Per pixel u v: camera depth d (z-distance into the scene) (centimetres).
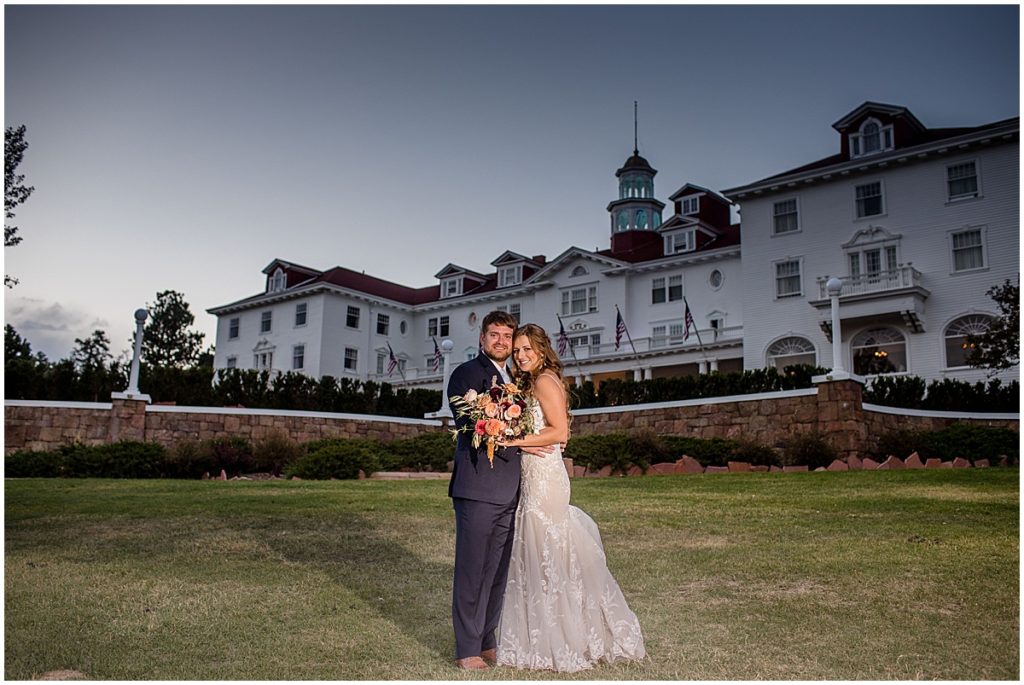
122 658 386
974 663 370
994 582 508
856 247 2975
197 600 496
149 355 6456
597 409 2128
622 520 805
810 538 678
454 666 380
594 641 379
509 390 397
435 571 588
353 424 2255
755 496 1004
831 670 363
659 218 4303
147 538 721
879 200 2961
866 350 2930
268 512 885
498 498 394
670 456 1603
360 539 716
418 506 938
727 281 3453
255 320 4684
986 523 730
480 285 4647
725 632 423
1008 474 1207
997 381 2000
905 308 2755
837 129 3148
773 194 3206
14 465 1568
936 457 1628
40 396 2023
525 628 386
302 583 546
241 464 1720
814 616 447
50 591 516
